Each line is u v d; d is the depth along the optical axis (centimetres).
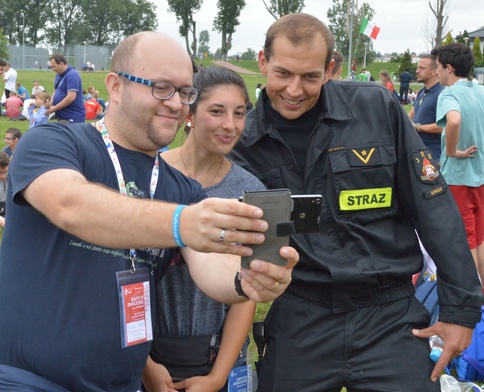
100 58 7575
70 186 169
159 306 262
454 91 530
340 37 5681
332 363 265
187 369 260
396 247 270
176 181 227
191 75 206
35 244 197
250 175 276
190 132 275
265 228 155
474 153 526
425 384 264
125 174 208
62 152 189
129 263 204
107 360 199
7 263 200
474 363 414
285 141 274
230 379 276
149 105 199
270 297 175
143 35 203
